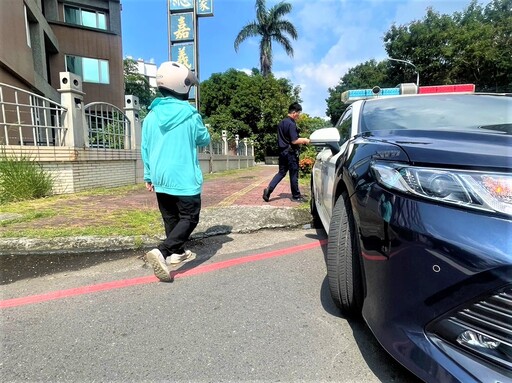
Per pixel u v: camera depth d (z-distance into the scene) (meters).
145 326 2.23
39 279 3.01
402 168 1.62
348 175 2.13
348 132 3.13
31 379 1.75
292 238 4.16
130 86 39.44
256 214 4.98
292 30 31.73
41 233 3.86
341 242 2.18
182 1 13.16
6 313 2.43
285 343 2.02
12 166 5.98
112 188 7.69
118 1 23.08
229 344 2.02
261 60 32.59
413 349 1.45
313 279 2.94
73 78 6.86
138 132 9.12
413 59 31.36
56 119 6.79
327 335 2.10
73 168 6.86
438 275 1.38
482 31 28.22
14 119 10.39
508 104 2.77
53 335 2.15
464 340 1.34
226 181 10.28
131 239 3.77
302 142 5.77
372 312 1.69
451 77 29.88
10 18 11.56
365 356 1.90
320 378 1.73
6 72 11.30
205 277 3.01
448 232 1.37
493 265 1.26
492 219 1.32
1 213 4.90
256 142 32.53
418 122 2.62
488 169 1.41
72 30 21.44
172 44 13.36
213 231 4.30
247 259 3.44
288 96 36.44
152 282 2.92
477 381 1.29
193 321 2.28
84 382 1.73
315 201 4.44
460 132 1.90
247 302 2.54
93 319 2.33
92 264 3.34
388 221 1.58
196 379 1.74
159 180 2.91
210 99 33.84
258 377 1.74
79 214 4.88
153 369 1.81
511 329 1.24
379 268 1.63
